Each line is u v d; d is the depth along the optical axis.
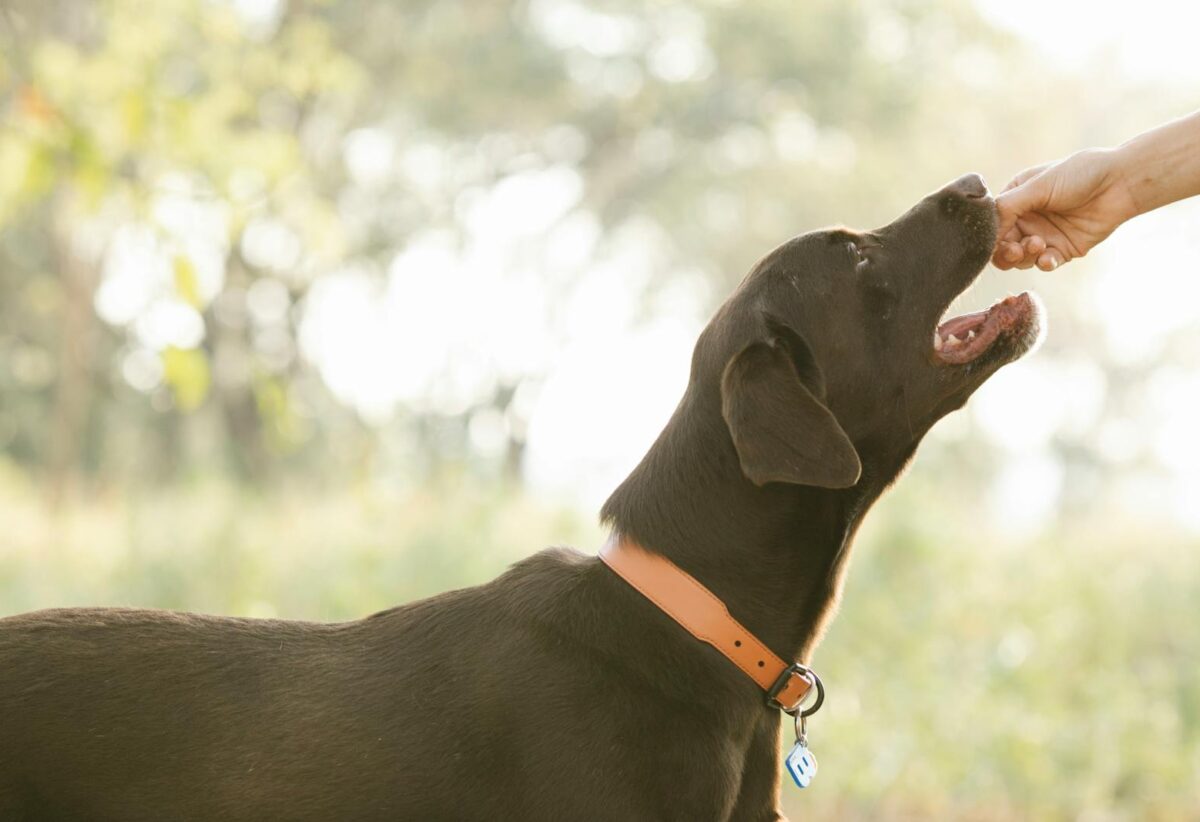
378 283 34.41
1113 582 11.78
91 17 11.97
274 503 14.26
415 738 4.09
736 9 34.09
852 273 4.56
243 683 4.20
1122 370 36.94
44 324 32.75
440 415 35.72
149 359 31.56
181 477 14.12
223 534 11.71
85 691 4.16
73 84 8.37
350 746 4.09
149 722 4.13
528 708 4.07
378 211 34.38
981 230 4.67
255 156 9.36
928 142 35.50
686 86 34.78
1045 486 36.78
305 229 10.78
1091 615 11.19
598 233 36.59
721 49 34.16
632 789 4.02
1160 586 11.54
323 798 4.06
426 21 33.16
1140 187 4.80
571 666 4.13
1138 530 13.76
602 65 34.69
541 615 4.22
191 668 4.22
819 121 35.12
